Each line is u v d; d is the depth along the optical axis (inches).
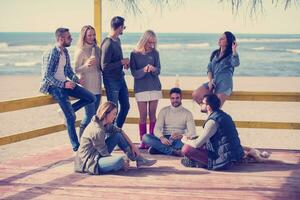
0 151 502.6
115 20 260.4
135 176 220.5
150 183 209.3
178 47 2486.5
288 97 273.9
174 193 195.6
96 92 265.4
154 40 269.4
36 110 764.0
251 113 740.0
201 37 2721.5
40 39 2783.0
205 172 227.9
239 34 2704.2
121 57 267.7
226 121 229.1
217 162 229.3
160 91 276.5
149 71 266.1
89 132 222.7
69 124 253.6
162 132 265.9
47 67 244.8
